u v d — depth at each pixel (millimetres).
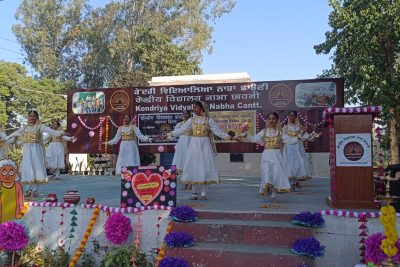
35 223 7113
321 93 12336
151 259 6391
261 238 5828
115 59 31688
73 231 6895
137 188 6668
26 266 6676
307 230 5711
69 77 35219
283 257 5254
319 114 12336
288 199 8289
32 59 35750
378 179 6695
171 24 31344
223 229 5969
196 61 31234
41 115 29547
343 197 6648
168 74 27266
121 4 32469
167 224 6418
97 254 6676
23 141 8906
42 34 34781
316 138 12289
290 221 6164
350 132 6668
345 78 12391
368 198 6555
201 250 5570
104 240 6672
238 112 12844
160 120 13359
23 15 35938
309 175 11219
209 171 8070
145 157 19219
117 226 6203
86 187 10859
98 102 13836
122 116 13633
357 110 6555
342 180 6664
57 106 30406
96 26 33312
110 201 7867
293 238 5723
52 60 34625
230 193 9430
